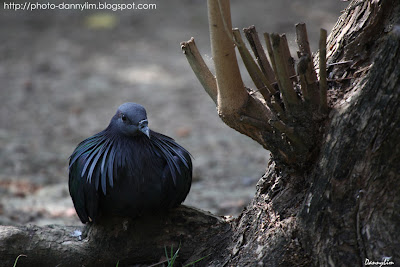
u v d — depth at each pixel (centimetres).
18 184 1239
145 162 655
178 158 671
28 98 1823
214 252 677
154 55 2219
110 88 1914
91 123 1648
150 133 670
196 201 1123
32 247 684
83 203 668
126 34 2444
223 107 595
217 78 578
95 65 2120
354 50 600
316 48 1923
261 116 596
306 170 603
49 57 2184
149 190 655
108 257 697
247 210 672
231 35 542
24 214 1067
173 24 2533
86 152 679
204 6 2758
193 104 1798
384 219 555
